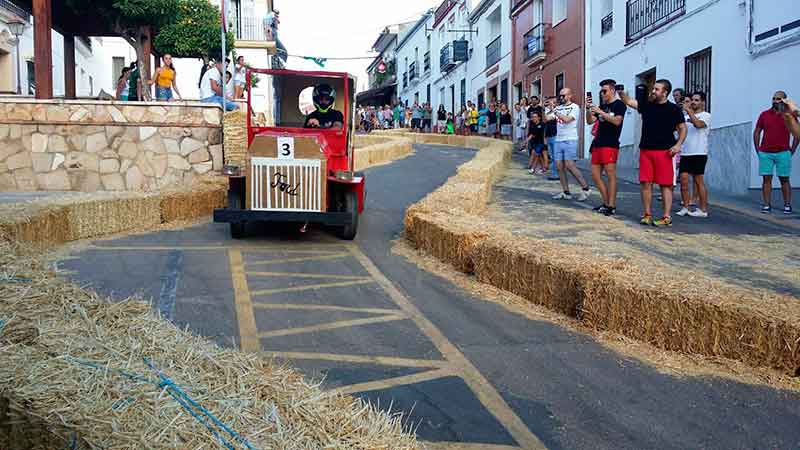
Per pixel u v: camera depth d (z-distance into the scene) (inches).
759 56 519.5
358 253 334.3
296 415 110.5
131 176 496.7
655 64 697.0
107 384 111.4
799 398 172.9
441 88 1721.2
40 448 103.7
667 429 156.1
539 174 661.9
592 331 221.3
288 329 219.0
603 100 426.0
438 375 185.0
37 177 489.1
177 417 103.3
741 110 544.7
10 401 106.0
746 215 419.2
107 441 96.6
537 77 1083.9
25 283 158.7
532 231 367.2
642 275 225.6
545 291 246.7
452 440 148.9
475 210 409.7
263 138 343.3
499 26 1374.3
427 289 271.7
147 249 329.1
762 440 151.3
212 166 503.2
